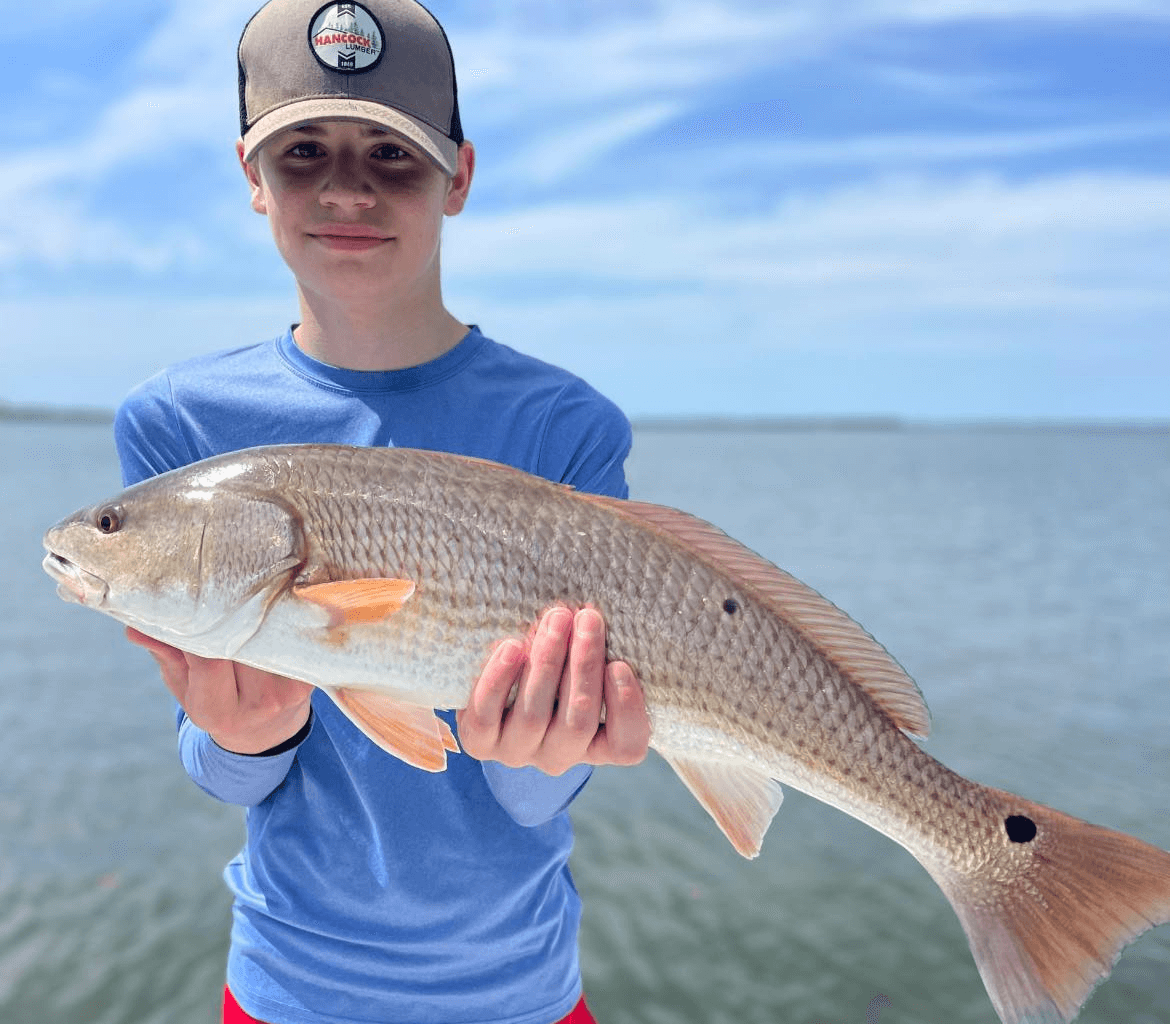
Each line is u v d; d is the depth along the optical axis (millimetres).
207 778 785
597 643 668
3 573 7969
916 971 2125
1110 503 18953
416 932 784
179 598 705
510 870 804
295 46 762
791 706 751
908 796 768
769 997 2035
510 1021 800
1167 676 4715
